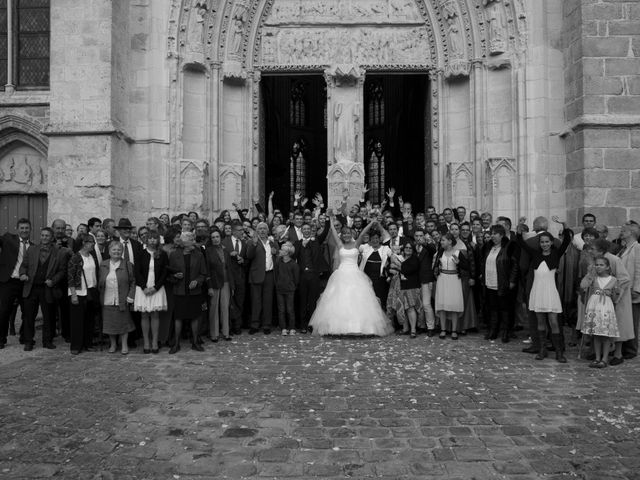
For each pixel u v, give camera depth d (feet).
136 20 53.72
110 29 49.37
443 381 25.64
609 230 46.34
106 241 36.50
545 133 51.55
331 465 16.44
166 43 53.47
